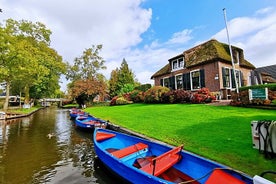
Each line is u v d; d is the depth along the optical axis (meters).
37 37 33.31
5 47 21.41
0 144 9.00
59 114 26.95
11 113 21.81
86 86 34.00
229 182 3.36
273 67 27.12
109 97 45.19
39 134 11.51
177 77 22.33
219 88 16.95
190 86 20.31
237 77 19.05
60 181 4.96
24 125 15.59
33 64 24.27
